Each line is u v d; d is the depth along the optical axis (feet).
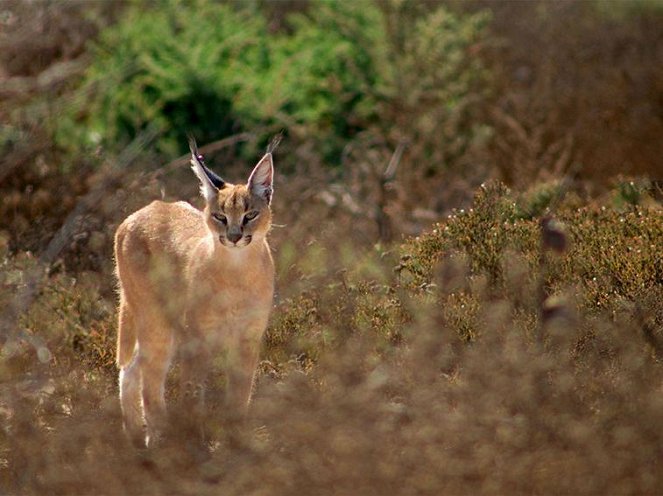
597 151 112.98
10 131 100.89
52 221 93.91
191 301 66.59
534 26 135.54
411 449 54.49
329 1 140.46
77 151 103.60
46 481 57.36
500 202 87.35
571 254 78.59
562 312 67.97
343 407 56.59
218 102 125.39
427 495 53.26
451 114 122.72
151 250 69.62
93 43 124.36
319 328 73.41
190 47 130.93
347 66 132.57
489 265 79.56
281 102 126.00
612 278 76.18
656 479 53.06
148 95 125.18
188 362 64.85
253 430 60.49
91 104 119.24
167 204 72.59
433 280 78.18
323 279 80.28
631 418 55.31
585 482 52.90
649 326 69.82
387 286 79.41
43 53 116.37
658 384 61.26
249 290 67.00
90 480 56.85
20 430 59.16
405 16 138.82
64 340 77.46
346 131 128.57
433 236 84.94
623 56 128.26
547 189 95.61
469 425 55.16
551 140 118.11
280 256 87.76
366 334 69.26
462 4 146.51
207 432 60.85
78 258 89.71
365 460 53.78
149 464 59.36
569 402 56.70
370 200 108.88
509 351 60.08
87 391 64.85
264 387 65.77
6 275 82.17
